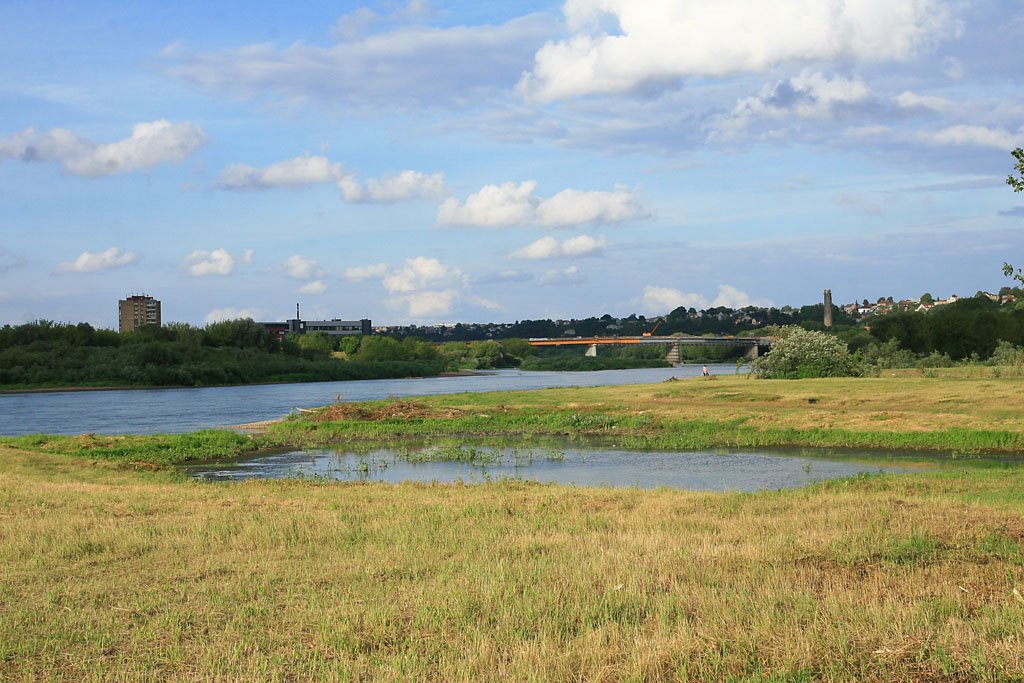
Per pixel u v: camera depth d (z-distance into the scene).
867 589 8.21
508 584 8.77
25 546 11.12
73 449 30.05
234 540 11.68
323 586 9.20
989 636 6.69
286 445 34.09
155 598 8.67
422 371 145.38
